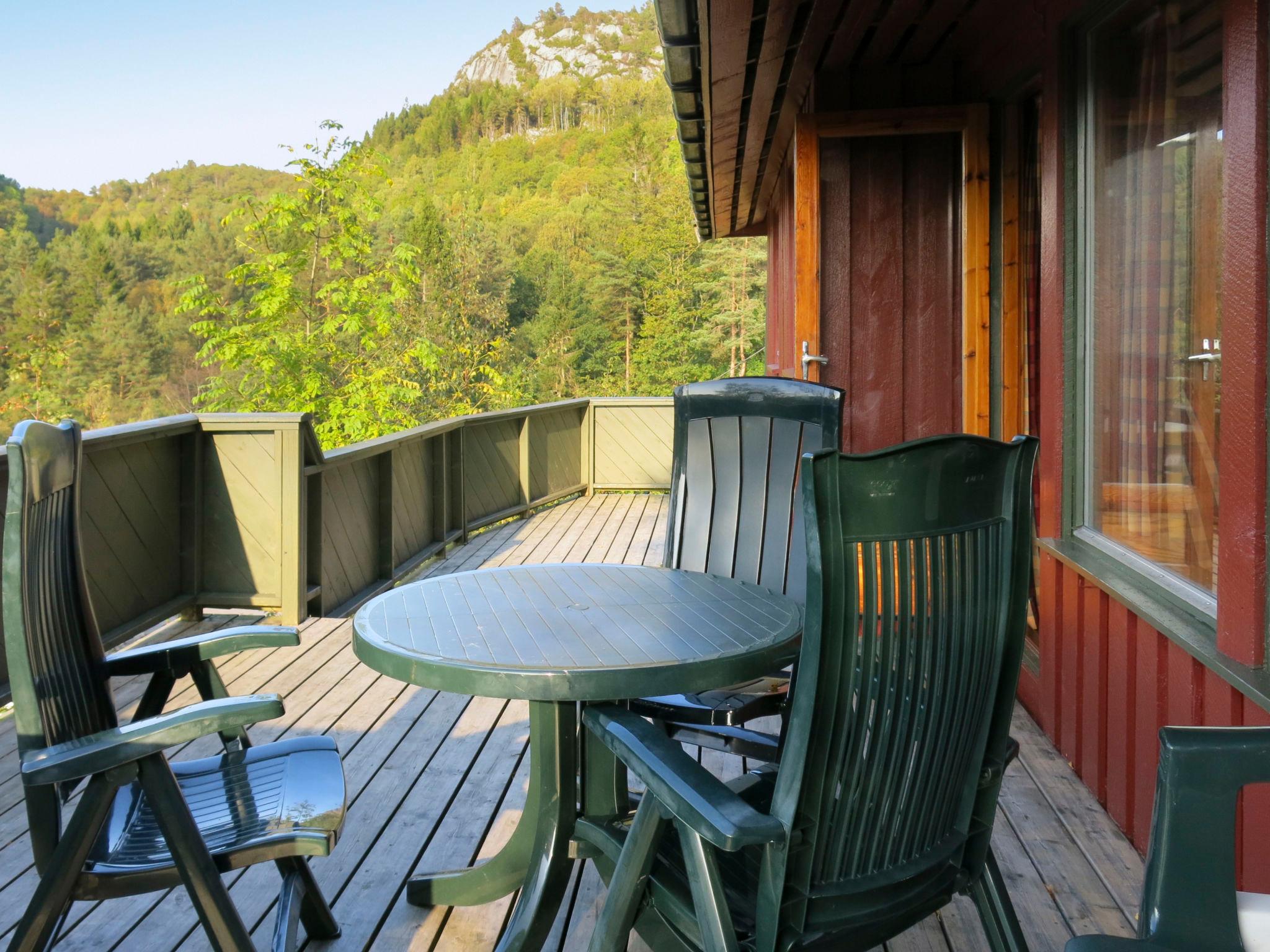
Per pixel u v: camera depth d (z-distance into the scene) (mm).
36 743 1545
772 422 2709
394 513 6004
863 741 1437
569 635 1924
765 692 2451
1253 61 1991
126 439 4164
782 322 8031
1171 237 2553
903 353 4832
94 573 4133
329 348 18938
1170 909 1156
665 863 1715
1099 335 3145
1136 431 2807
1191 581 2438
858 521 1378
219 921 1598
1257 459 1991
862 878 1507
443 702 3734
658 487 9992
